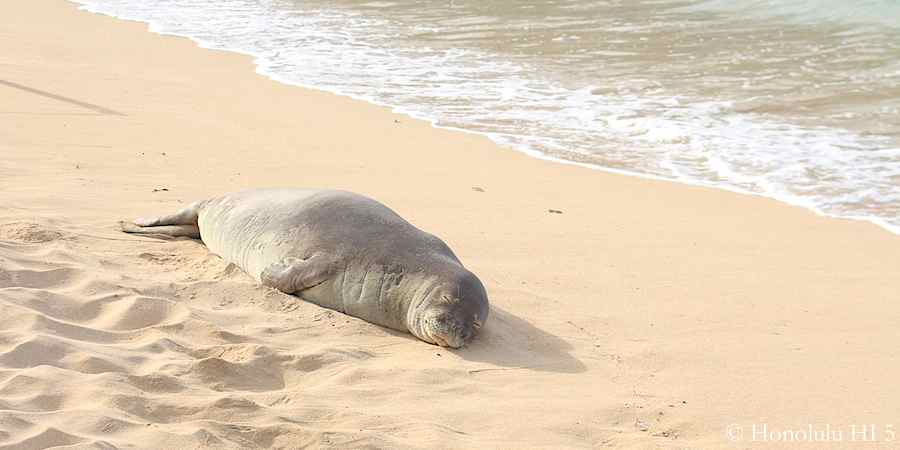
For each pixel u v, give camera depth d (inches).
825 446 194.2
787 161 412.5
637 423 201.8
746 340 247.4
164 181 356.8
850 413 208.8
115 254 274.1
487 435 190.7
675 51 639.1
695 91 534.0
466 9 839.1
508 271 290.5
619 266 298.8
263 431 178.4
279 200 276.1
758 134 452.1
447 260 250.2
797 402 213.9
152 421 181.8
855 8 740.0
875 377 226.8
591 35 702.5
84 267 253.8
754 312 266.1
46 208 308.3
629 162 415.5
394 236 255.3
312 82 568.1
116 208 318.3
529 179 390.0
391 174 389.7
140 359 206.8
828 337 250.4
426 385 211.8
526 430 193.5
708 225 340.5
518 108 505.4
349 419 189.6
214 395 195.3
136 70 586.9
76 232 285.6
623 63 608.4
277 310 248.1
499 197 365.1
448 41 697.6
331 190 278.1
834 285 287.4
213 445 171.0
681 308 267.7
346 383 209.3
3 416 170.9
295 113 489.4
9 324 214.7
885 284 287.9
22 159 370.0
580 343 242.4
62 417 175.5
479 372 222.2
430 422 191.8
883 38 647.1
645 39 679.7
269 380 209.9
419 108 505.7
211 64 619.2
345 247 254.4
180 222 295.6
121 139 415.5
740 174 397.7
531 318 256.5
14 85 509.7
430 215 340.8
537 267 295.3
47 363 200.1
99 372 198.2
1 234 275.0
